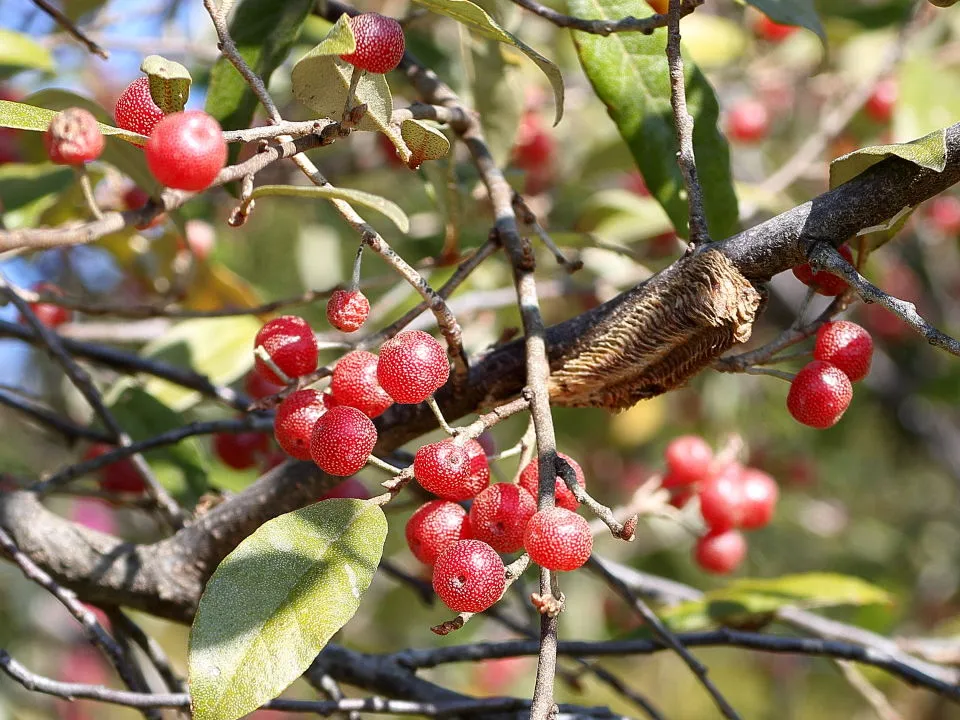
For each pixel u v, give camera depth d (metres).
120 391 0.31
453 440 0.20
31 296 0.28
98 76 0.50
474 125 0.26
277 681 0.19
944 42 0.51
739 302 0.21
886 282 0.55
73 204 0.33
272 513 0.24
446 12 0.22
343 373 0.20
